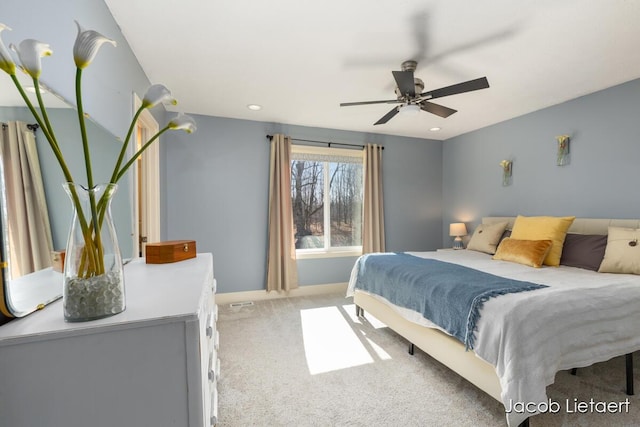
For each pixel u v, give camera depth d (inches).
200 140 146.2
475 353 65.5
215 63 94.5
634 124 107.7
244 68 98.0
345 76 104.2
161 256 63.5
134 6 67.4
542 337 59.6
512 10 70.1
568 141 128.2
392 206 187.8
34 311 33.6
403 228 190.4
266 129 157.9
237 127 152.6
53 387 28.6
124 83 77.2
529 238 119.0
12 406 27.8
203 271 54.8
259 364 90.0
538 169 140.8
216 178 148.8
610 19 73.5
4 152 29.8
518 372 56.7
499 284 76.2
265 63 94.9
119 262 33.8
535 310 62.2
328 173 175.0
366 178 176.2
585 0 66.7
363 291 121.8
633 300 71.4
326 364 90.0
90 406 29.7
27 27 37.9
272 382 80.7
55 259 37.7
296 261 163.6
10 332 27.8
